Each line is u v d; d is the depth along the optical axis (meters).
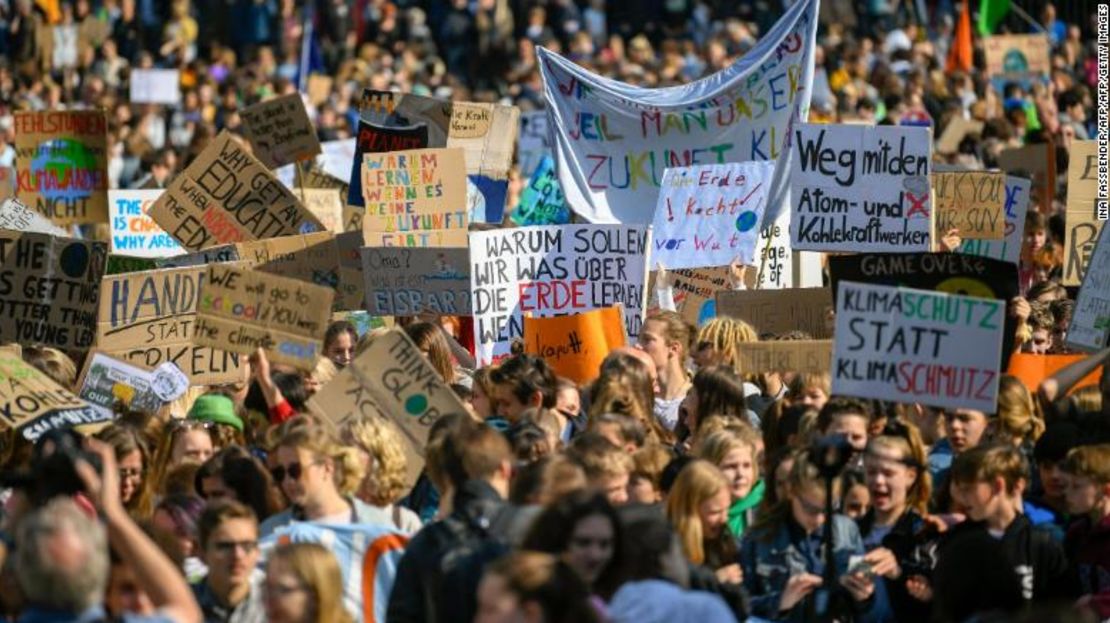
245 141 53.00
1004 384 22.47
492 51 74.31
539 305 29.52
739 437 20.27
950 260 23.39
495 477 17.28
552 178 37.41
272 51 73.06
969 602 15.48
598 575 15.17
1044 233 36.78
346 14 73.94
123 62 70.88
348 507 18.97
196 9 74.81
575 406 23.69
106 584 15.30
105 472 14.99
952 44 68.00
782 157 33.81
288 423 19.06
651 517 15.54
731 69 35.72
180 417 25.44
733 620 14.86
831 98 59.78
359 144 36.25
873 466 19.70
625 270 29.41
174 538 17.56
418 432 21.20
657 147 36.03
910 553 19.38
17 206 31.75
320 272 31.31
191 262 30.98
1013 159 42.06
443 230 32.25
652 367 25.03
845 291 20.14
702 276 32.53
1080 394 23.44
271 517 19.47
